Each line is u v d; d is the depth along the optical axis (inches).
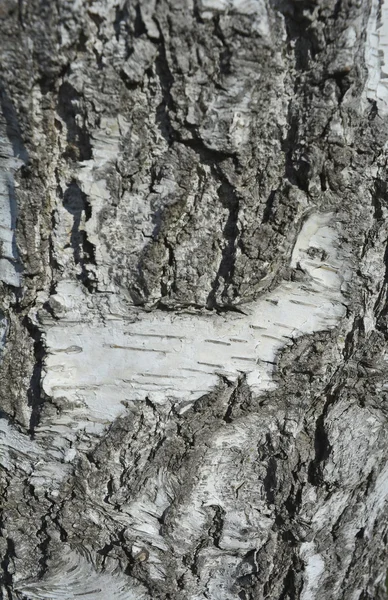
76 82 35.7
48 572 50.2
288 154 39.0
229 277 40.7
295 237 40.8
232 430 46.8
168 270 40.9
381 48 38.2
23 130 36.7
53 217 40.4
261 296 42.8
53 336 42.8
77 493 47.3
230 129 36.7
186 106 36.1
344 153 38.8
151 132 37.7
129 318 42.4
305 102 37.6
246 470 48.4
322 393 46.7
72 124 37.8
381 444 48.8
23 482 48.2
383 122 38.9
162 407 44.5
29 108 36.0
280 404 46.3
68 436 45.6
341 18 34.8
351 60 35.9
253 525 49.4
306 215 40.5
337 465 47.3
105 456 45.7
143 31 34.2
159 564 49.2
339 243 42.5
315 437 48.4
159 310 42.5
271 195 39.7
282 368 44.7
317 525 49.7
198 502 47.8
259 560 50.1
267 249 40.0
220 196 39.6
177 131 37.0
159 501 47.3
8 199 40.1
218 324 43.3
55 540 49.6
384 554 58.7
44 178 39.0
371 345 45.6
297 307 43.6
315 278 43.1
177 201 38.7
